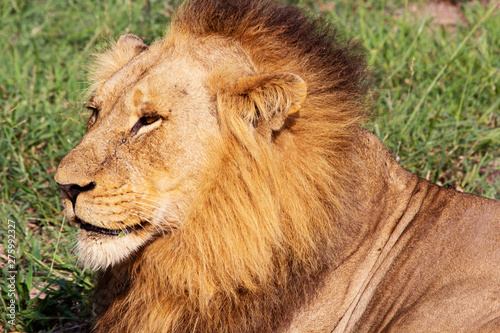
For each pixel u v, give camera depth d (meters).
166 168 5.55
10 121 9.92
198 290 5.74
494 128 10.34
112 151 5.55
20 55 12.39
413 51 12.02
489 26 13.45
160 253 5.79
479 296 5.45
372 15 14.41
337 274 5.92
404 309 5.69
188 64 5.73
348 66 6.12
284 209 5.61
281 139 5.66
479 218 5.93
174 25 6.14
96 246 5.65
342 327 5.90
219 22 5.91
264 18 5.97
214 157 5.60
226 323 5.75
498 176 9.66
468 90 10.94
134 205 5.55
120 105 5.66
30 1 14.28
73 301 7.44
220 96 5.60
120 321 6.17
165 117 5.56
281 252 5.65
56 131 9.94
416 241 6.03
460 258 5.73
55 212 8.98
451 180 9.16
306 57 5.95
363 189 6.13
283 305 5.72
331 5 14.49
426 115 10.27
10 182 9.15
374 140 6.38
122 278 6.14
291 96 5.39
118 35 12.05
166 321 5.84
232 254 5.59
